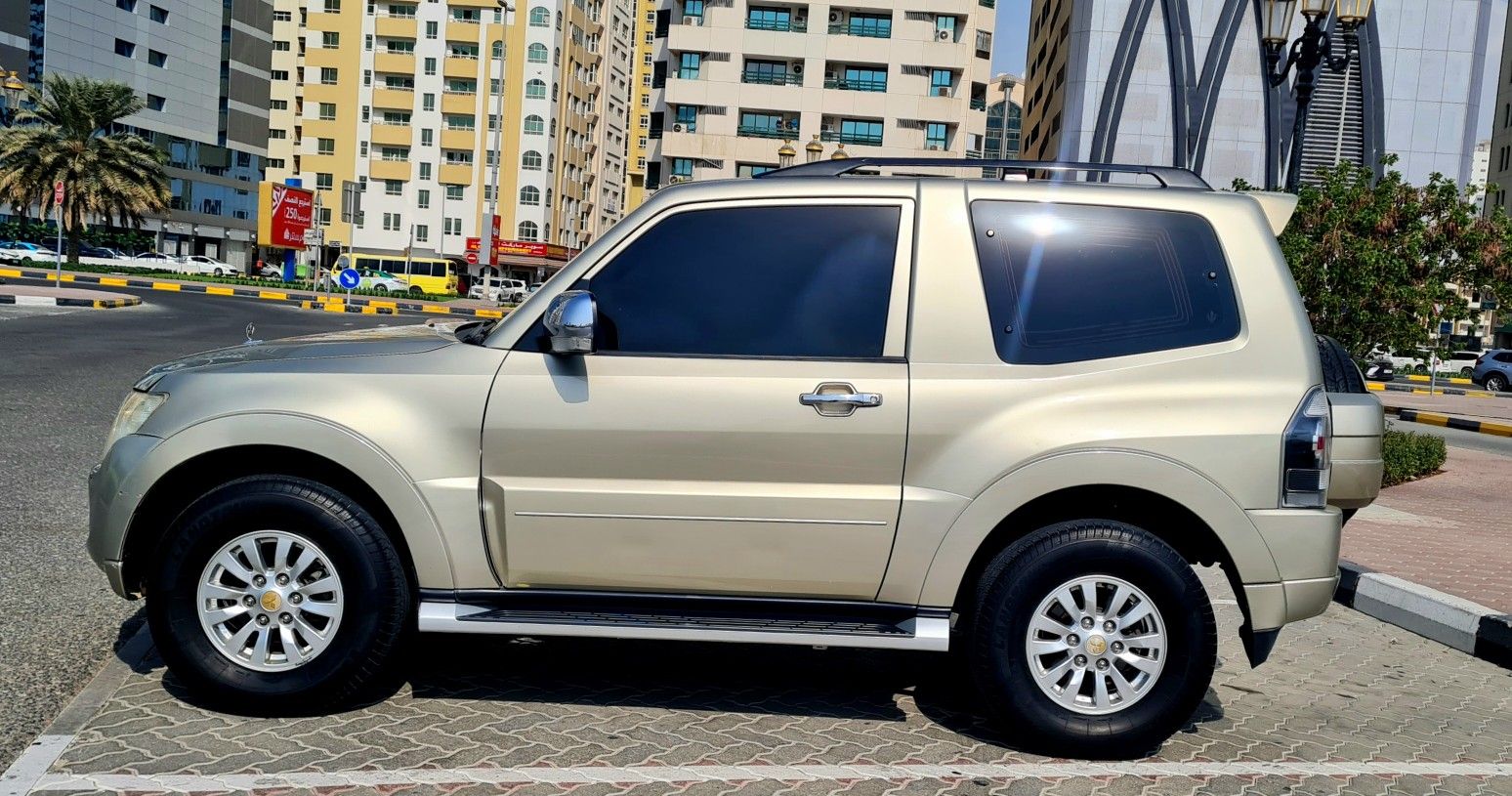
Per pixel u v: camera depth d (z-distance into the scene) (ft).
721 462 12.22
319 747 11.77
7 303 78.79
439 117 268.00
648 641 16.47
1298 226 39.60
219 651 12.43
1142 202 12.80
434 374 12.49
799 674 15.30
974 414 12.18
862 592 12.40
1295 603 12.17
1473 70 147.74
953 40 206.69
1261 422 12.17
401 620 12.60
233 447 12.48
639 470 12.28
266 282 173.06
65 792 10.39
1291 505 12.17
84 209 169.78
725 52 208.13
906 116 207.41
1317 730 14.23
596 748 12.16
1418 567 23.47
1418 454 41.45
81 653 14.39
